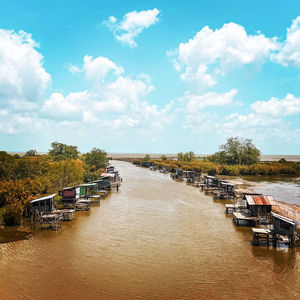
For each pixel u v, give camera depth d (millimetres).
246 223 29953
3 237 24234
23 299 14461
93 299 14609
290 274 17859
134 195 47250
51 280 16562
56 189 45906
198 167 91625
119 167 123875
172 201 42281
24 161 46406
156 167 114125
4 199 33031
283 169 91938
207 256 20641
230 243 23578
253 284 16484
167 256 20516
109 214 33406
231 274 17750
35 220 28391
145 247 22297
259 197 30609
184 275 17516
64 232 25969
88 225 28500
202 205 39469
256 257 20547
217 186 54656
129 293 15266
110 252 21109
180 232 26484
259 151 106000
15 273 17359
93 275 17312
